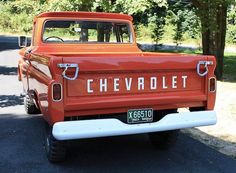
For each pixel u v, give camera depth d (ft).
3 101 32.58
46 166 18.37
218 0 45.21
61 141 17.94
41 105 17.72
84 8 43.24
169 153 20.61
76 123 15.64
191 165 18.89
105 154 20.27
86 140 22.57
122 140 22.74
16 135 23.09
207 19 46.68
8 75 47.70
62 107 15.74
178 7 55.11
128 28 25.03
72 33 23.90
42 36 23.30
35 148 20.86
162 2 40.16
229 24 118.93
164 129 16.99
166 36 118.21
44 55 16.99
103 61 16.03
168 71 17.28
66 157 19.60
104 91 16.30
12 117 27.30
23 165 18.45
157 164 18.95
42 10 46.83
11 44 100.17
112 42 24.68
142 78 16.89
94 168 18.30
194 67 17.63
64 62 15.55
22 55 26.21
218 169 18.43
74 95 15.88
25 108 28.17
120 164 18.89
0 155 19.75
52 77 15.65
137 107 17.04
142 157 19.90
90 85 16.06
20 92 36.50
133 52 24.71
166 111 18.24
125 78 16.58
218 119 28.02
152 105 17.30
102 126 15.94
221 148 22.04
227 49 106.22
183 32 107.45
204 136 24.20
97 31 24.43
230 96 36.04
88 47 24.07
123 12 40.22
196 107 18.42
